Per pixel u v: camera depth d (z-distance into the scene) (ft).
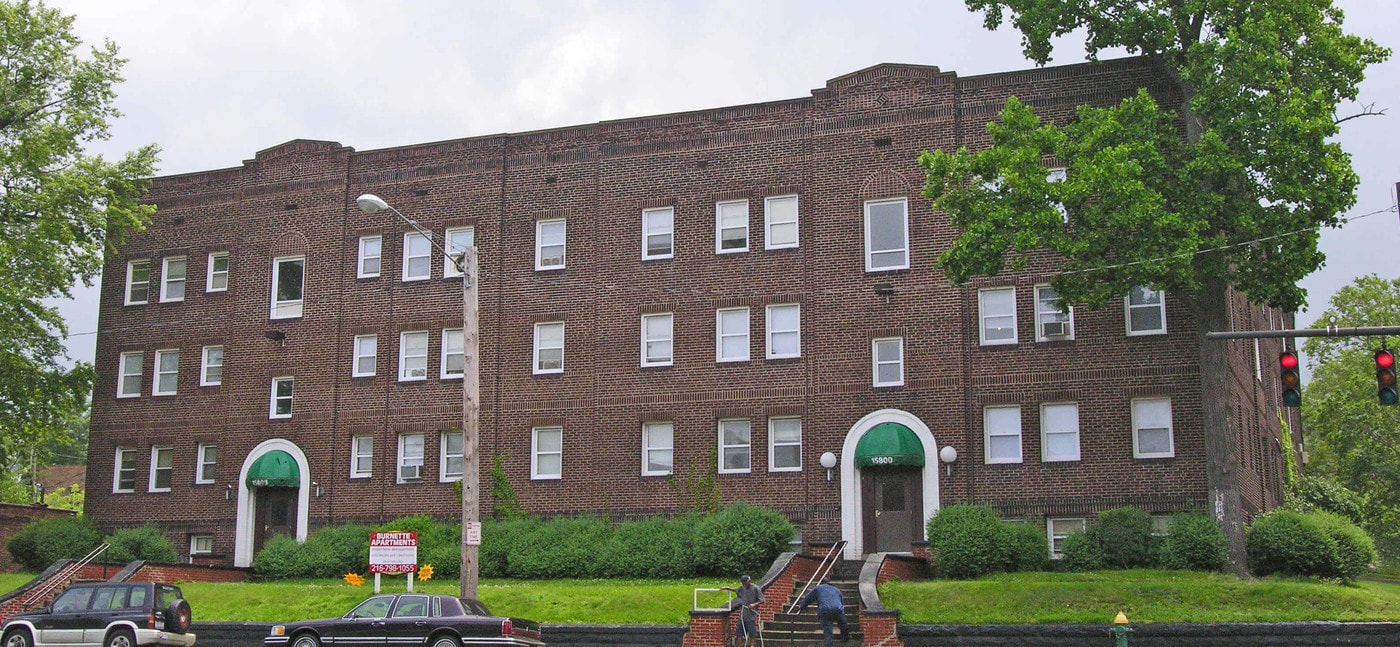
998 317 125.39
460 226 145.59
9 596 119.75
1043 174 103.65
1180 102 121.39
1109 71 124.67
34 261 144.56
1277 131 100.73
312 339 149.18
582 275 139.44
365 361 147.33
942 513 115.14
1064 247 101.60
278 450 147.84
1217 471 107.55
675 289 135.64
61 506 256.73
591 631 99.04
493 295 142.20
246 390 151.02
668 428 134.10
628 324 136.67
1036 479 121.19
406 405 144.05
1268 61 101.04
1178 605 95.14
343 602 110.32
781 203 134.00
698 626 94.32
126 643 96.32
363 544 135.13
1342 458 217.36
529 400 138.82
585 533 126.31
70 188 142.20
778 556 117.60
